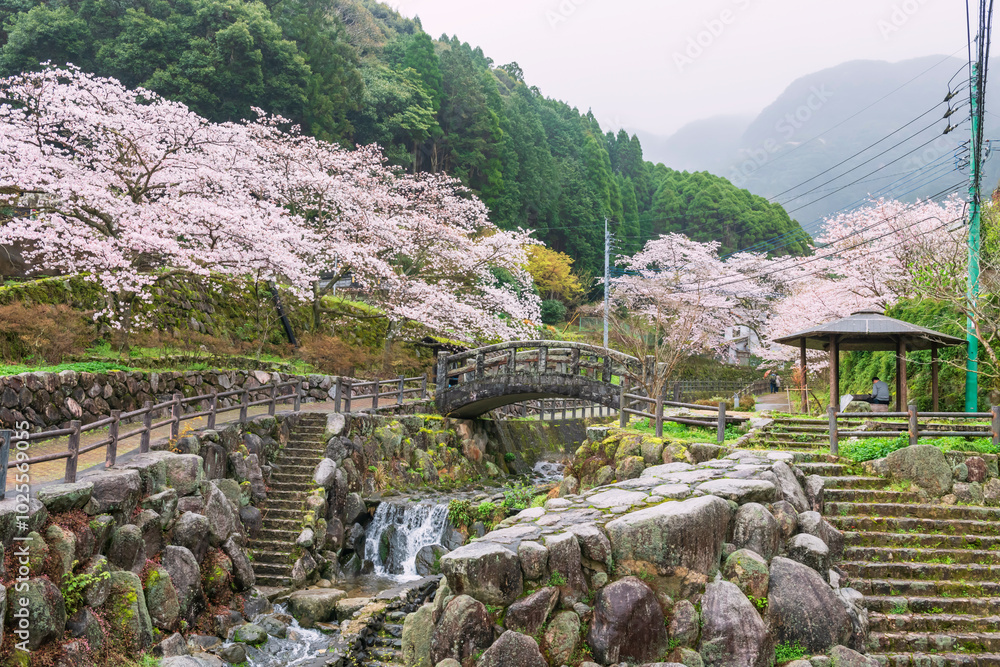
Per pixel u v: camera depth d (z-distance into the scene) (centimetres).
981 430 1152
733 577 769
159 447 1218
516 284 4103
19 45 3291
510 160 5109
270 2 4122
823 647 738
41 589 689
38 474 952
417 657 755
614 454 1302
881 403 1488
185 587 1014
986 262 1516
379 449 1858
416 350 2908
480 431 2317
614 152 7438
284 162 2562
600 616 714
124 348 1664
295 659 1027
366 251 2305
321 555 1414
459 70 5053
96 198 1574
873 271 2291
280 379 2067
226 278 2280
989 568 847
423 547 1517
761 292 3850
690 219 5972
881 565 854
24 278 1783
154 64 3375
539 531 775
